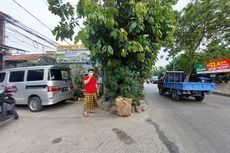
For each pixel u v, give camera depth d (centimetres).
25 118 750
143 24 750
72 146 471
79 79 1194
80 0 763
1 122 651
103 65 868
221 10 1455
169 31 842
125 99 758
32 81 886
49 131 584
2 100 662
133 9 702
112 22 654
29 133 570
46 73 870
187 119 723
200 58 1755
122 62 857
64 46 1378
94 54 781
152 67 998
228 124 654
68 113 823
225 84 2330
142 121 683
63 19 929
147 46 766
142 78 994
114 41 751
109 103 861
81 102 1101
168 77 1550
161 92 1633
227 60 1861
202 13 1489
